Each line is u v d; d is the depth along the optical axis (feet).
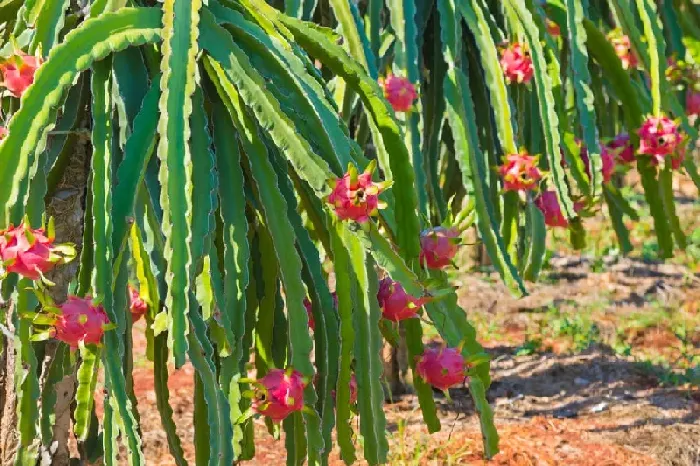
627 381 18.47
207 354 5.83
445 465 14.55
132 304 7.99
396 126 6.68
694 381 18.10
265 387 5.88
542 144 11.43
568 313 22.70
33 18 6.41
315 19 12.07
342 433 6.45
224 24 6.45
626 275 25.91
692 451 15.07
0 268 5.48
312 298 6.47
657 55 10.52
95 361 5.73
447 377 6.82
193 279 5.75
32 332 6.61
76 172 7.34
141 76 6.21
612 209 12.48
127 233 5.68
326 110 6.29
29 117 5.36
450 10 10.13
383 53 10.55
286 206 6.05
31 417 6.20
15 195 5.28
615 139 11.14
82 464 8.02
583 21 10.87
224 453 5.97
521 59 10.01
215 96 6.33
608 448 15.17
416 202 6.66
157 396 7.76
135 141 5.76
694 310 23.06
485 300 23.68
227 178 6.16
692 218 30.76
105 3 6.19
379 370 6.38
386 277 6.74
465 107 9.92
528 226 10.57
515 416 16.79
